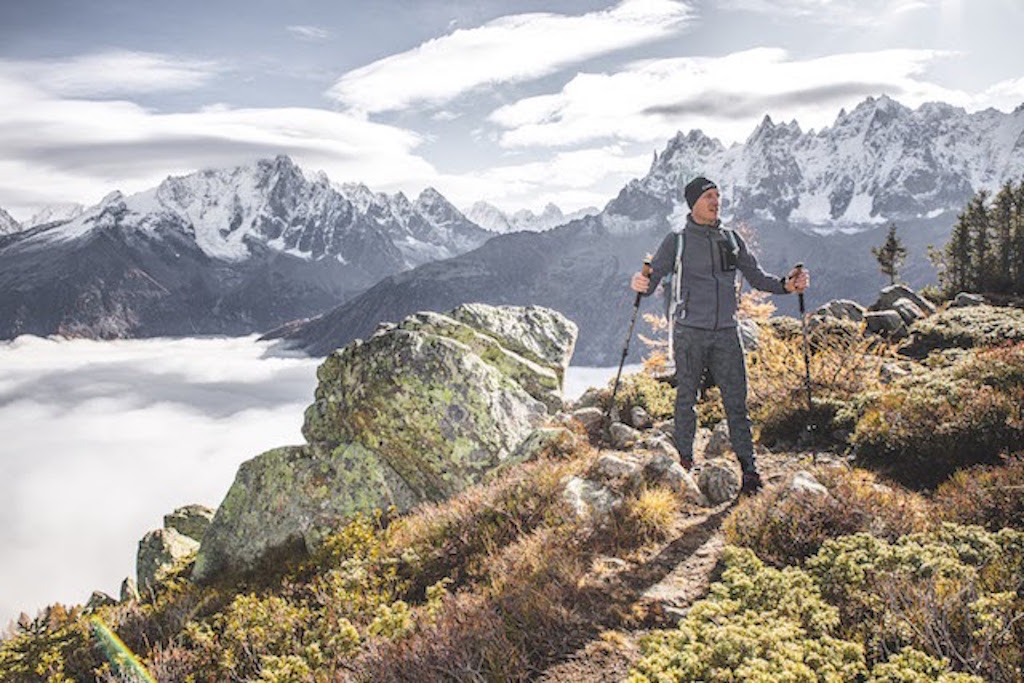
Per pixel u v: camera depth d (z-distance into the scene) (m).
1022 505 6.49
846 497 7.05
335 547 10.16
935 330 23.17
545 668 5.12
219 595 10.41
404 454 12.44
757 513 7.02
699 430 12.40
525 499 8.38
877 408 10.35
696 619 4.98
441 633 5.63
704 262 8.14
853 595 5.27
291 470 12.55
